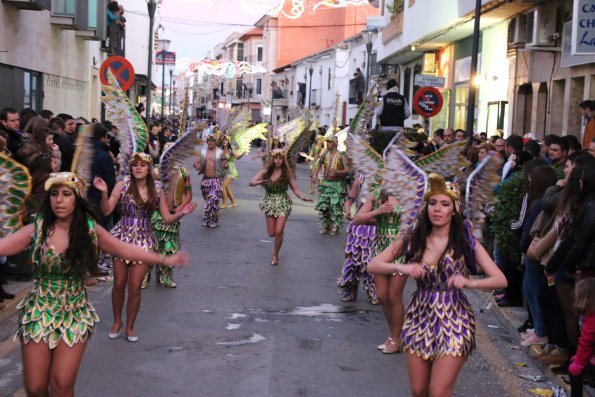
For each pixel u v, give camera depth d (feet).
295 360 22.02
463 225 15.70
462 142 19.52
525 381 20.98
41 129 32.12
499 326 27.09
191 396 18.83
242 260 38.40
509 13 63.26
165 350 22.59
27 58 67.15
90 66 95.09
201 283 32.48
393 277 22.47
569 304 20.45
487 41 74.74
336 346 23.59
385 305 23.07
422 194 16.26
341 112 162.40
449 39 85.66
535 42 54.44
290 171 36.73
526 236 22.91
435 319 15.44
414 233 15.99
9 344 22.95
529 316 24.86
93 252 15.64
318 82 186.19
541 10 54.24
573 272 19.66
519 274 28.45
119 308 23.72
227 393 19.11
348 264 29.17
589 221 18.81
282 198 37.06
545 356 21.88
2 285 28.02
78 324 15.42
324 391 19.49
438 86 63.46
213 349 22.82
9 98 62.49
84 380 19.79
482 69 76.38
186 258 16.70
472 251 15.69
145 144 26.63
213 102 302.25
